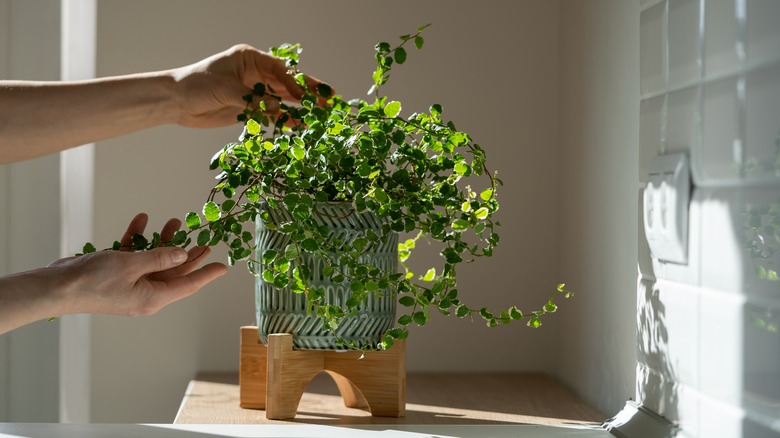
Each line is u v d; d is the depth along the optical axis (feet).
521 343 5.02
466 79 5.04
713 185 2.60
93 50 5.05
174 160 5.01
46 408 5.04
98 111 3.75
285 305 3.41
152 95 3.76
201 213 5.01
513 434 3.21
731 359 2.46
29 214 5.08
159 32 4.99
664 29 3.03
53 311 2.92
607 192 3.96
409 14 5.03
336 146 3.09
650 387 3.20
